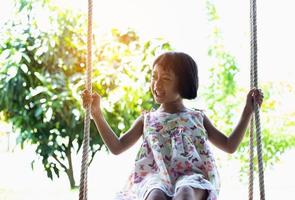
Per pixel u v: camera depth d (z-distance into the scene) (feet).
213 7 14.33
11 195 12.51
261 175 7.67
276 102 14.11
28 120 12.51
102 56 13.04
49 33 12.62
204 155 7.72
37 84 12.55
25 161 13.82
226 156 13.84
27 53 12.52
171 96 8.02
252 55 8.21
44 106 12.24
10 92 12.35
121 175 14.05
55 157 12.69
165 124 7.92
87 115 7.68
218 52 14.30
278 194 12.89
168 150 7.75
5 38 12.59
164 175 7.34
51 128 12.59
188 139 7.75
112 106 12.59
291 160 14.23
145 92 12.76
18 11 12.80
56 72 12.70
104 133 8.01
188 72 7.98
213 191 7.21
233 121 13.82
